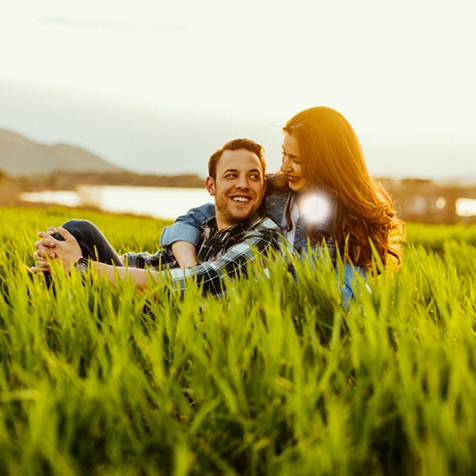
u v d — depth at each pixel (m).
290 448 1.46
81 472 1.46
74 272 2.60
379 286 2.47
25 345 1.93
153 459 1.54
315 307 2.21
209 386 1.70
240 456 1.61
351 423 1.54
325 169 3.09
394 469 1.60
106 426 1.57
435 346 1.85
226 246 3.29
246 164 3.20
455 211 26.47
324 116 3.14
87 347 2.00
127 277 2.54
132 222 12.78
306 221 3.12
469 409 1.44
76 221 3.26
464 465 1.32
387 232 3.24
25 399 1.61
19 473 1.31
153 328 2.22
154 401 1.75
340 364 1.85
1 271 3.26
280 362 1.73
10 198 62.56
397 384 1.66
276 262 2.62
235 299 2.16
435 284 2.79
